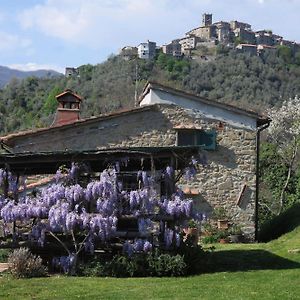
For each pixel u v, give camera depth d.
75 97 21.41
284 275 10.75
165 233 11.39
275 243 15.91
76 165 11.95
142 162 12.04
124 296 8.90
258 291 9.21
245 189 17.92
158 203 11.55
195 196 17.75
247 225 17.83
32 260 11.30
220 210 17.75
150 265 11.10
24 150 17.33
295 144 29.20
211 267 12.12
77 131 17.44
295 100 35.22
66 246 11.65
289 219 19.31
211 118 17.95
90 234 11.33
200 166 17.81
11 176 12.18
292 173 29.08
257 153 18.00
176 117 17.80
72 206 11.48
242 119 18.05
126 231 12.10
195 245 11.86
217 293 9.07
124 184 12.44
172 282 10.27
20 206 11.54
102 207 11.30
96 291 9.39
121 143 17.53
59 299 8.77
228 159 17.95
